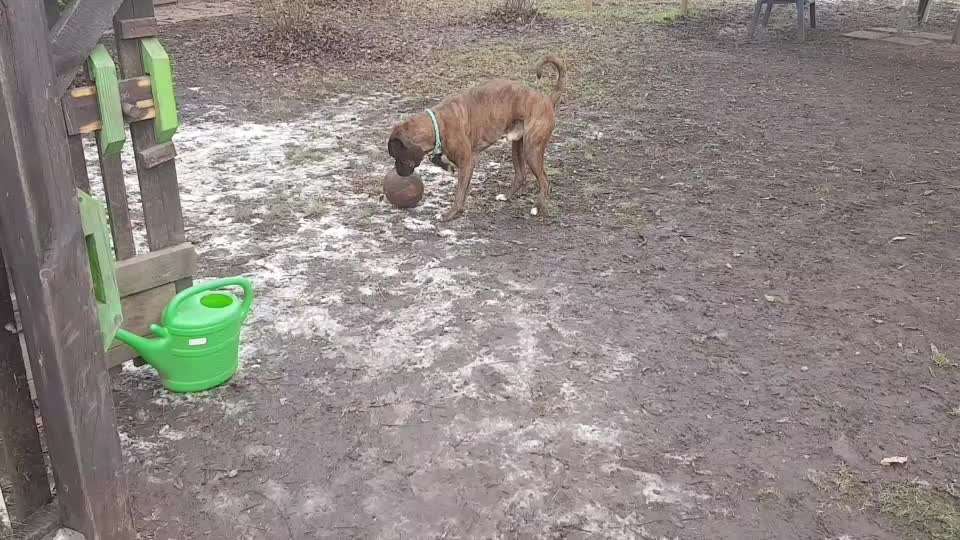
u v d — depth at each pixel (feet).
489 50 36.27
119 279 10.70
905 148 23.31
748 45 38.83
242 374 11.55
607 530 8.66
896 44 38.99
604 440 10.21
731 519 8.84
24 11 5.91
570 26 42.75
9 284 7.01
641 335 12.91
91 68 9.22
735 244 16.61
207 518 8.73
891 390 11.40
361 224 17.39
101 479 7.29
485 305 13.83
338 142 23.13
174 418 10.48
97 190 18.69
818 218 18.02
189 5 43.29
